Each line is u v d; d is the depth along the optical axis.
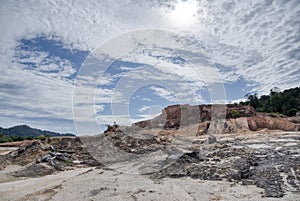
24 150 22.08
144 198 9.19
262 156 14.01
